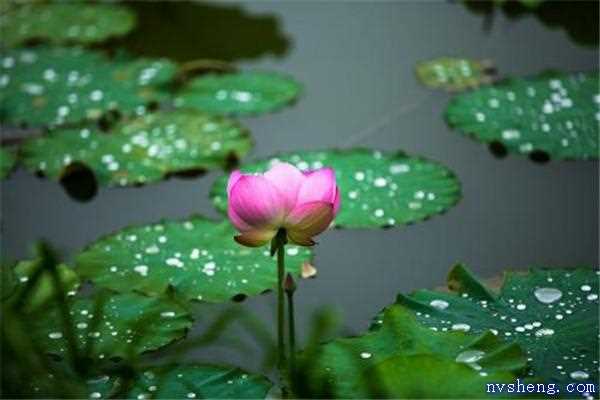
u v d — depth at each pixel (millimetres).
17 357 3650
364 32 4750
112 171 4141
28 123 4340
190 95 4434
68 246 3963
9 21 4891
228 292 3773
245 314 3762
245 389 3574
